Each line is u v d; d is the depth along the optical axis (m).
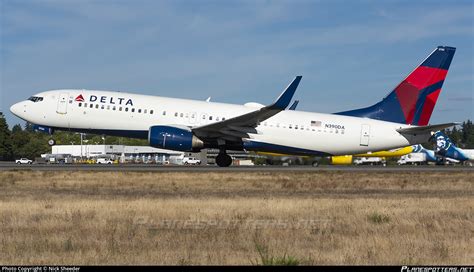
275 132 62.62
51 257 17.75
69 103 62.00
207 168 61.28
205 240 20.69
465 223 24.75
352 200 32.75
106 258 17.59
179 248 19.31
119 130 61.53
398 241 20.75
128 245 19.69
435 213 27.66
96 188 39.47
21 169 58.00
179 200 31.38
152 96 62.88
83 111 61.66
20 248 19.03
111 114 61.38
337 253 18.66
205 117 61.41
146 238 20.95
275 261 16.83
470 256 18.44
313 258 17.84
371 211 28.00
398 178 51.25
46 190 37.72
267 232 22.30
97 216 25.39
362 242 20.55
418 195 37.28
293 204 29.92
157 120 61.03
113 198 32.59
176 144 58.38
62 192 36.38
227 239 20.89
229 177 48.56
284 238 21.28
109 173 51.47
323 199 33.25
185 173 52.16
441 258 18.11
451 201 32.59
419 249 19.44
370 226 23.95
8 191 36.81
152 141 58.38
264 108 56.59
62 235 21.19
